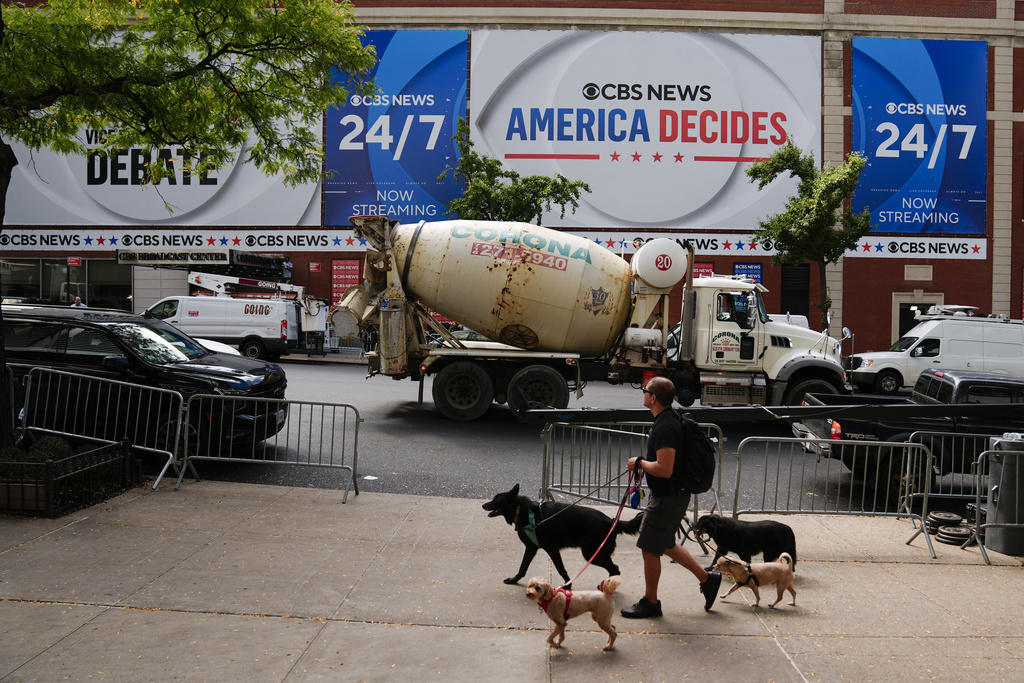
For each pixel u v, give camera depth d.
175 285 28.48
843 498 8.55
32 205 28.78
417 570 5.57
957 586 5.53
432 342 14.08
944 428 8.52
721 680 3.92
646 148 27.69
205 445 8.52
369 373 13.33
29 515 6.52
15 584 5.02
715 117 27.62
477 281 12.23
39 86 9.66
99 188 28.56
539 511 5.20
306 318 24.19
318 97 12.21
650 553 4.71
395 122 27.94
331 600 4.94
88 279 28.95
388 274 12.35
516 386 12.27
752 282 13.12
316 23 11.18
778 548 5.51
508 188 21.66
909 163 27.61
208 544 5.97
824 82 27.61
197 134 12.02
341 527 6.56
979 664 4.16
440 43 27.75
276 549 5.91
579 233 27.83
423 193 28.02
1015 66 27.73
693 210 27.73
